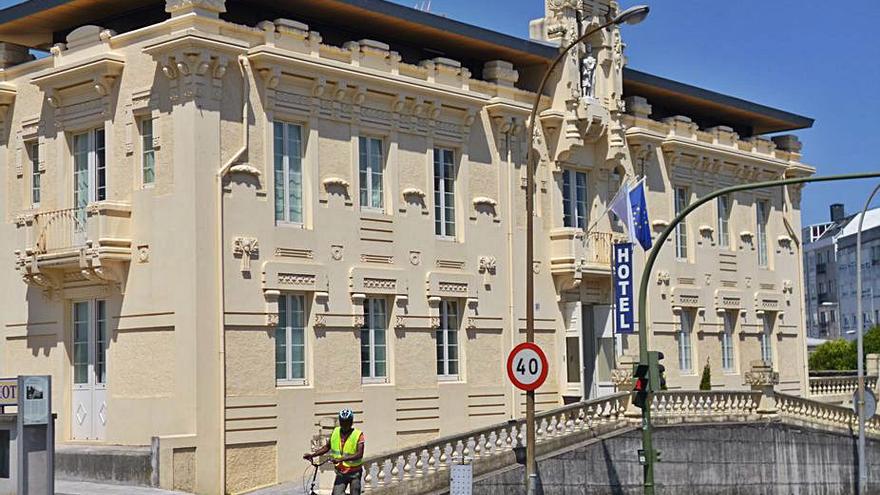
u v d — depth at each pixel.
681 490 31.66
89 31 29.70
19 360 31.17
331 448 21.72
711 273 42.41
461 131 33.50
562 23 36.47
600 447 29.58
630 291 35.06
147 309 27.92
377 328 31.14
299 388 28.83
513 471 27.20
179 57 27.22
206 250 27.19
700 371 41.38
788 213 46.91
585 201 37.81
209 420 26.86
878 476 38.16
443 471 25.70
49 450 21.58
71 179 30.19
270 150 28.70
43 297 30.58
